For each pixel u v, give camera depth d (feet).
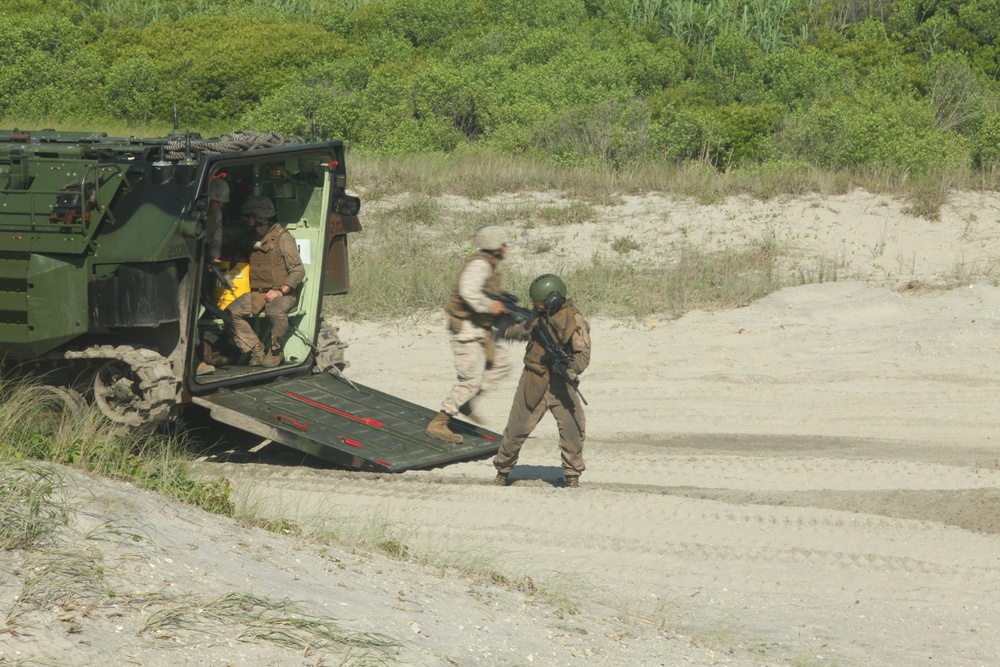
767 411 95.55
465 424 86.17
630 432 90.22
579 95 249.34
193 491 60.85
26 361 75.97
